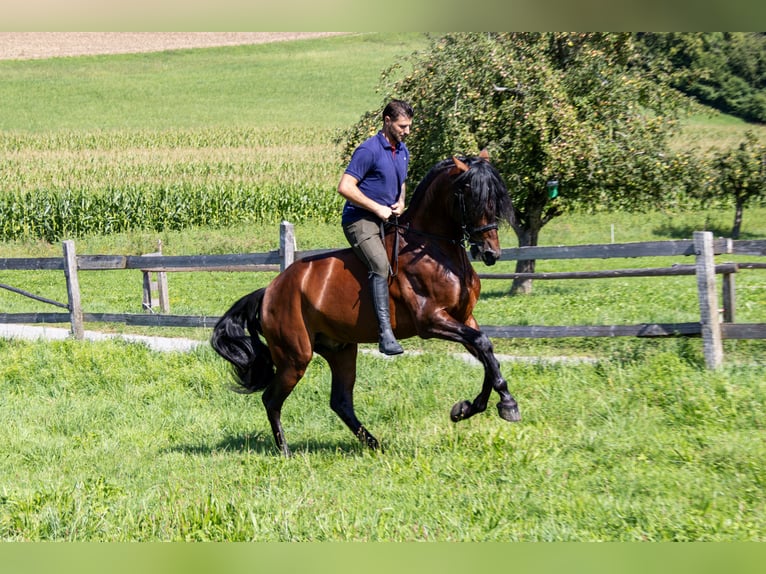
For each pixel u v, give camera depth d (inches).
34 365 488.1
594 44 715.4
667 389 342.6
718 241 391.9
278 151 2183.8
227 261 534.6
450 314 287.6
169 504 251.4
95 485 277.7
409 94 708.7
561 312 601.9
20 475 309.4
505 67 665.0
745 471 256.2
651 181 695.7
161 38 4569.4
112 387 448.1
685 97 739.4
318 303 302.2
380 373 424.2
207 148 2265.0
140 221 1321.4
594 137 660.7
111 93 3378.4
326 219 1396.4
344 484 268.4
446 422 336.2
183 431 375.2
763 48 2603.3
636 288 741.9
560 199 698.2
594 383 367.9
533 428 310.7
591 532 215.5
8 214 1264.8
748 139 1216.8
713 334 383.6
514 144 665.6
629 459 273.3
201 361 478.9
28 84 3511.3
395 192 292.8
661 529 214.1
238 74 3757.4
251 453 326.0
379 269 285.1
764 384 337.7
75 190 1347.2
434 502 240.8
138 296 821.9
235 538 224.4
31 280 979.9
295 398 402.0
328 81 3607.3
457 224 284.0
